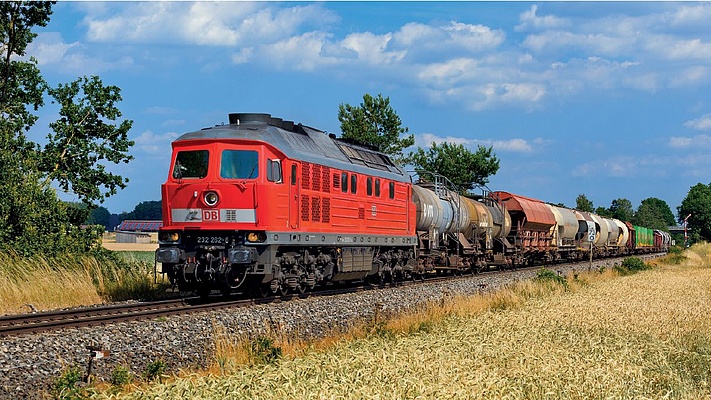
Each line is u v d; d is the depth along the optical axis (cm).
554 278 3356
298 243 2152
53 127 2902
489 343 1612
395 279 3091
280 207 2081
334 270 2470
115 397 1102
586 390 1262
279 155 2103
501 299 2573
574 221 5572
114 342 1394
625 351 1602
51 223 2505
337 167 2425
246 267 2025
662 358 1582
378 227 2719
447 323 1962
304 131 2377
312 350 1465
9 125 2834
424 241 3272
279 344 1582
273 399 1080
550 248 5041
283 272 2173
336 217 2408
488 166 5594
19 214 2405
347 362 1326
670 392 1277
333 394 1103
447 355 1446
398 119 5200
